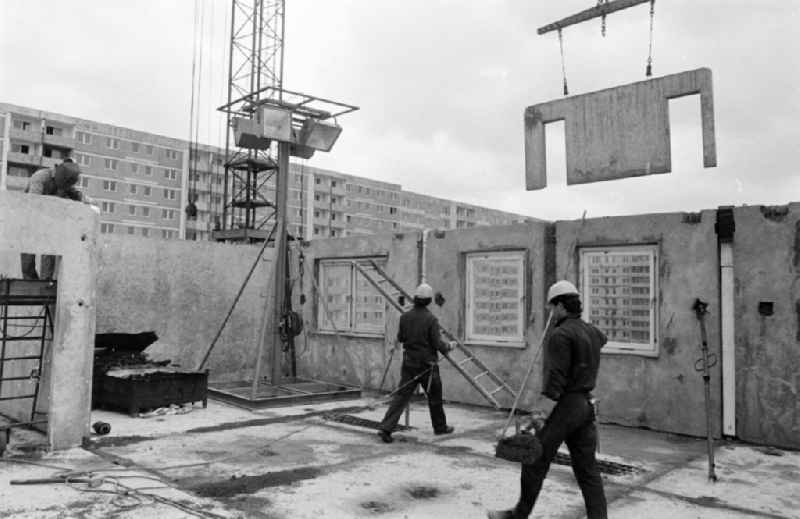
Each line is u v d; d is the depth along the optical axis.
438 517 4.41
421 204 107.69
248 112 11.16
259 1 38.88
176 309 10.77
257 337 11.84
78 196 6.81
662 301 7.74
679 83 7.32
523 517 4.05
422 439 6.97
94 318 6.36
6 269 6.95
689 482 5.41
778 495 5.07
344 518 4.34
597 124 7.99
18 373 7.20
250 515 4.34
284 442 6.72
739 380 7.16
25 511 4.27
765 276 7.07
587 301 8.45
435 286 10.02
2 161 65.81
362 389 10.91
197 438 6.85
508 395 8.91
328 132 11.06
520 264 9.09
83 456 5.86
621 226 8.12
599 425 7.96
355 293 11.54
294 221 89.25
